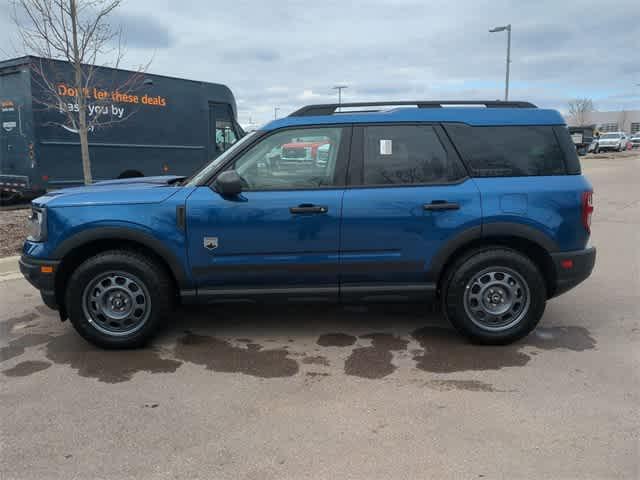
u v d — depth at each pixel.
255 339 4.65
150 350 4.42
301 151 4.32
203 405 3.44
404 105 4.51
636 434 3.03
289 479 2.65
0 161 11.52
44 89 10.59
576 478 2.64
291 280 4.36
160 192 4.30
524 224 4.26
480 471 2.70
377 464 2.77
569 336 4.66
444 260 4.32
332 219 4.23
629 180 21.22
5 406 3.44
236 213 4.20
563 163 4.38
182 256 4.25
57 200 4.27
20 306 5.65
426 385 3.70
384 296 4.41
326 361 4.16
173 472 2.72
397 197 4.25
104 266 4.23
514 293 4.35
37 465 2.79
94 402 3.49
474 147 4.35
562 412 3.29
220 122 15.06
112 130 12.07
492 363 4.08
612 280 6.52
